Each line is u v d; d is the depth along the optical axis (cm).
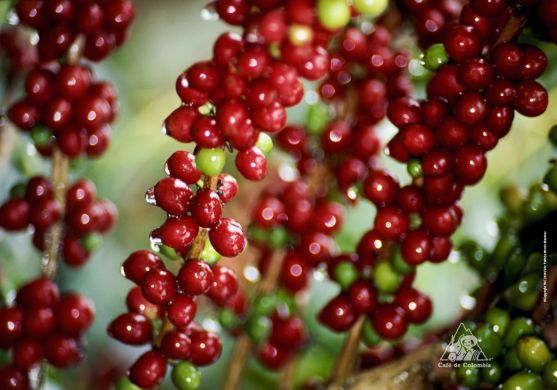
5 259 83
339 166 71
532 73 59
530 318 63
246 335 74
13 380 67
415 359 67
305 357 85
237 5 62
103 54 69
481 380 63
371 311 66
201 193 57
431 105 60
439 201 62
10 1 70
